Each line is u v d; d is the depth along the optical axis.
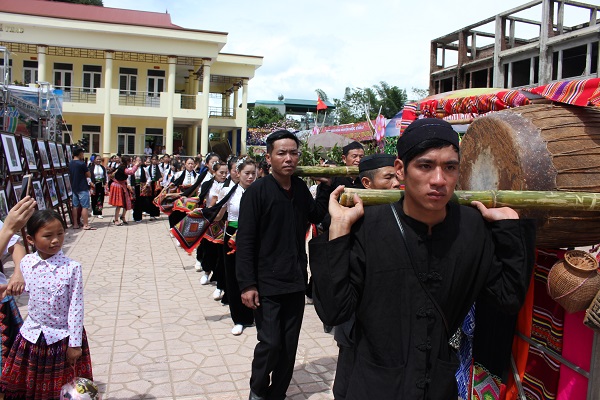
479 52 18.91
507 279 1.80
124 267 7.71
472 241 1.80
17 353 3.01
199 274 7.36
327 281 1.78
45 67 24.48
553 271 2.16
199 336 4.82
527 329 2.57
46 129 14.26
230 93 32.31
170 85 25.62
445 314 1.81
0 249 2.51
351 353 2.34
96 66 26.62
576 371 2.29
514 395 2.62
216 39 25.30
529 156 2.46
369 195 1.90
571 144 2.49
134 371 4.02
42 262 3.03
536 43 15.41
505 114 2.74
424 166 1.67
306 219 3.59
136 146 27.28
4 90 10.40
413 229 1.80
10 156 7.88
